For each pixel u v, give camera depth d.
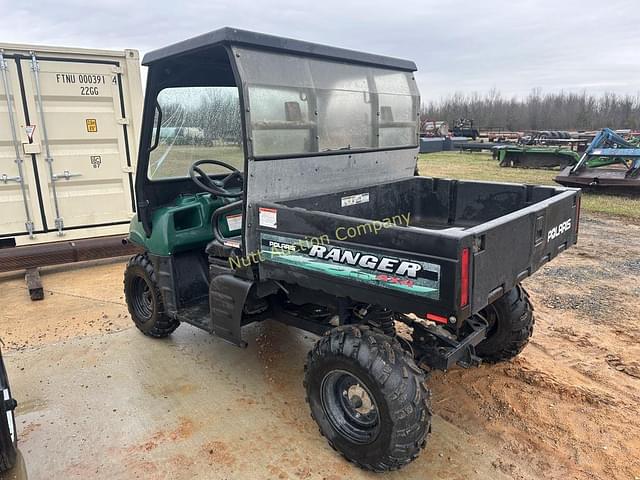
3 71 5.07
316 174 3.01
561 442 2.75
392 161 3.60
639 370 3.43
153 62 3.12
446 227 3.77
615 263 5.87
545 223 2.68
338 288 2.46
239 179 3.81
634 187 10.29
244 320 3.21
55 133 5.41
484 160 19.66
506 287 2.36
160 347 3.90
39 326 4.32
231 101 3.96
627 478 2.48
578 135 25.66
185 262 3.62
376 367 2.34
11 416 2.19
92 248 5.68
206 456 2.67
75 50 5.35
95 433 2.86
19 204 5.41
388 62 3.40
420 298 2.15
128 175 5.88
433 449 2.71
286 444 2.76
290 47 2.75
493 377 3.38
